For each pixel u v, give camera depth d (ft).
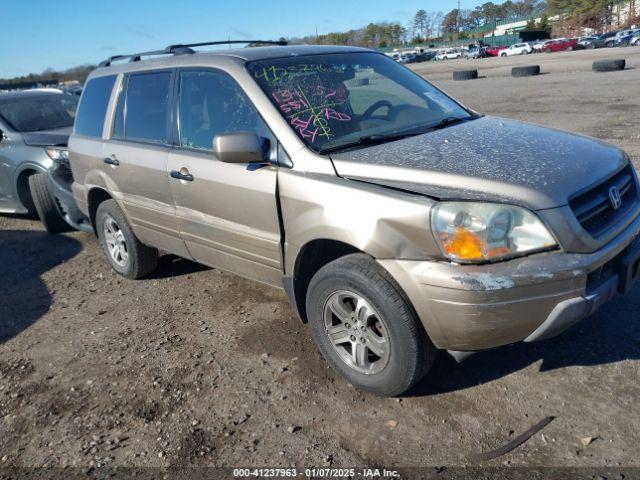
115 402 11.18
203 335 13.50
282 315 14.10
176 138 13.43
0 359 13.37
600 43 178.91
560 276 8.54
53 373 12.48
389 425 9.74
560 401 9.87
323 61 13.01
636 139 29.81
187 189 12.93
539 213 8.63
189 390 11.32
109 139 15.67
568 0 304.71
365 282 9.59
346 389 10.84
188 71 13.21
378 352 10.07
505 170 9.36
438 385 10.66
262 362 12.05
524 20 341.00
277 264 11.53
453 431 9.43
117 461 9.57
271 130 11.18
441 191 9.09
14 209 24.67
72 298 16.55
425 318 9.09
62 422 10.75
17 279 18.61
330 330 10.80
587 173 9.54
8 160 23.41
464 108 13.88
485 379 10.69
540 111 43.98
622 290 9.71
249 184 11.33
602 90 53.72
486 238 8.53
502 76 92.02
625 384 10.12
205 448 9.66
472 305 8.55
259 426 10.07
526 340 9.11
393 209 9.13
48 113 25.46
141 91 14.67
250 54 12.63
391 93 13.14
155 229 14.79
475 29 395.55
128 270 17.01
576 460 8.54
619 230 9.56
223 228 12.39
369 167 9.97
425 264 8.88
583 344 11.40
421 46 336.90
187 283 16.67
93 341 13.76
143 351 13.01
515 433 9.23
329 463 9.04
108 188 15.83
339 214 9.77
